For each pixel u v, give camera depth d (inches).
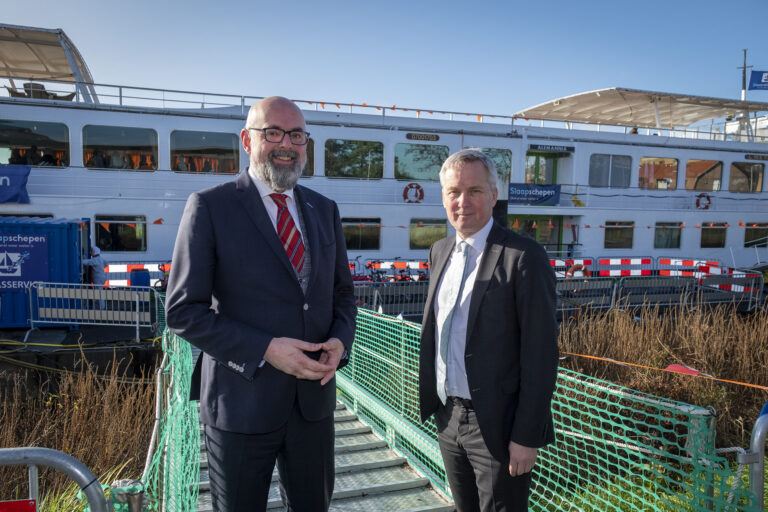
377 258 619.5
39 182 518.9
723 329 356.8
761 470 90.6
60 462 63.7
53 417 278.4
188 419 145.0
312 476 89.0
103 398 278.7
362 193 628.1
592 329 360.2
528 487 94.7
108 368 350.6
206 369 88.0
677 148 748.0
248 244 83.0
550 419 91.7
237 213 83.8
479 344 92.0
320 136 608.1
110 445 242.8
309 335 86.3
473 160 95.5
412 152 643.5
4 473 225.3
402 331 219.6
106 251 529.3
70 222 407.5
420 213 633.6
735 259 769.6
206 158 565.0
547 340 86.9
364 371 266.4
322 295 89.1
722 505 96.4
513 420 91.1
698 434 104.9
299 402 85.6
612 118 953.5
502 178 677.3
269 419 82.6
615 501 173.6
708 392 268.8
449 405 101.7
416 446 188.7
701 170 761.0
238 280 83.0
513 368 92.0
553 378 87.4
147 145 546.9
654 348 335.3
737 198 777.6
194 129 558.6
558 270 648.4
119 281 494.3
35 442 252.4
